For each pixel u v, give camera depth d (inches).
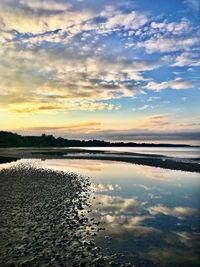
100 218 540.7
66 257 358.6
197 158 2268.7
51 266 332.5
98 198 724.7
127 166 1648.6
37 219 522.0
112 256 366.6
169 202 684.7
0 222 500.4
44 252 372.2
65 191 807.7
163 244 411.5
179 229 480.1
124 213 580.7
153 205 653.3
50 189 836.0
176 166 1567.4
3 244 397.7
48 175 1170.0
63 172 1289.4
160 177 1144.8
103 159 2285.9
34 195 742.5
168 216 560.1
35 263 339.6
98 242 414.9
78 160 2191.2
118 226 493.4
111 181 1031.0
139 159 2202.3
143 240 426.6
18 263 338.3
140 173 1283.2
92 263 343.6
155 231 469.1
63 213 568.1
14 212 568.7
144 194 784.9
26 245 394.9
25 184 924.6
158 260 357.4
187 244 412.2
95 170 1419.8
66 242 410.3
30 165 1708.9
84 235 442.9
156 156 2684.5
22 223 495.8
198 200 708.0
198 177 1143.0
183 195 772.0
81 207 621.9
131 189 863.7
